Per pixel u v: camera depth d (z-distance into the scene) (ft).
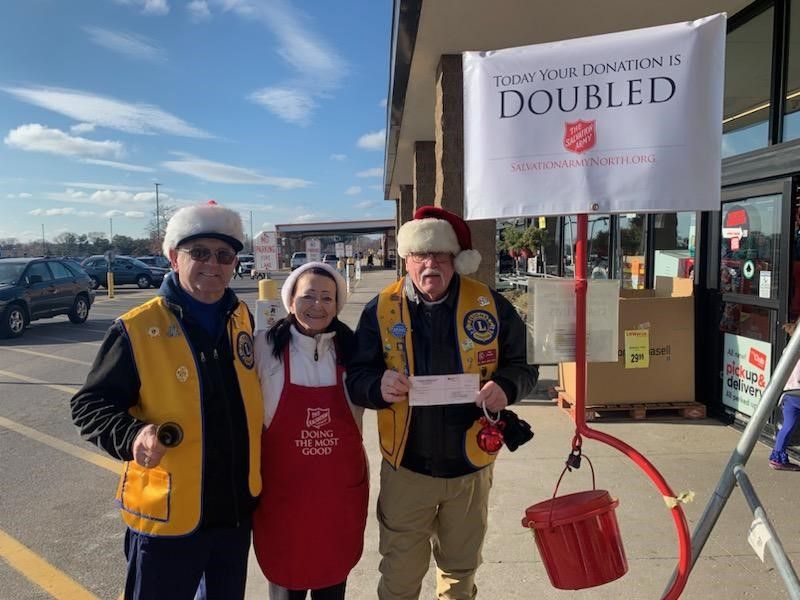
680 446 15.21
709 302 17.87
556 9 16.16
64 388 23.85
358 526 7.27
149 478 6.05
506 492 12.66
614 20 16.85
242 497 6.46
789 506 11.68
